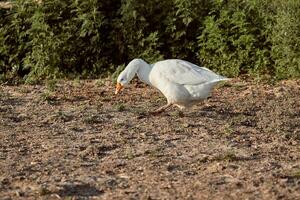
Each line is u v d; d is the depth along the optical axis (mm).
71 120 13289
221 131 12492
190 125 12852
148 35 18656
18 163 10797
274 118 13391
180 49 18641
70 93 15828
